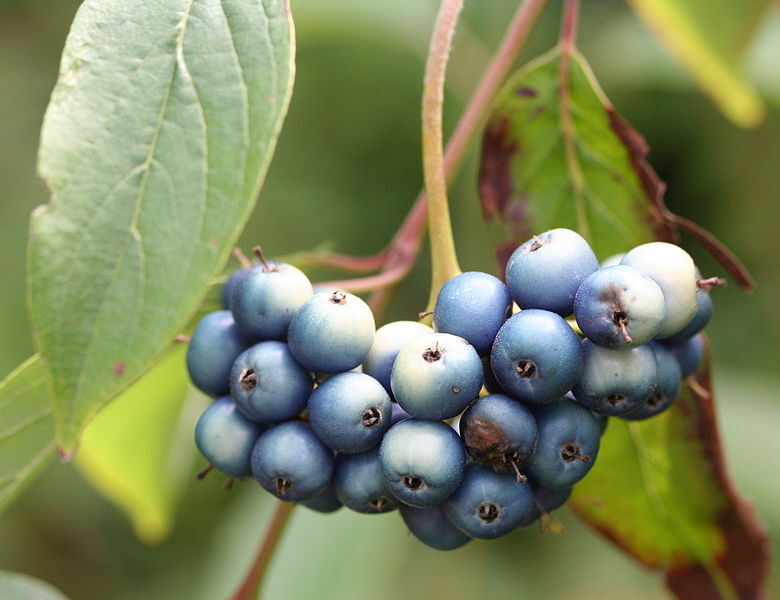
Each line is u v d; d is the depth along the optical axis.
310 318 0.22
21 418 0.24
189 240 0.21
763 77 0.32
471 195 0.32
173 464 0.29
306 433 0.22
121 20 0.22
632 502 0.26
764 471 0.30
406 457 0.22
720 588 0.26
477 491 0.22
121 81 0.22
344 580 0.28
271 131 0.21
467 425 0.22
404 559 0.33
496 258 0.26
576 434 0.22
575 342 0.22
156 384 0.27
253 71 0.21
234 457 0.23
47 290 0.21
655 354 0.22
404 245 0.25
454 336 0.22
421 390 0.21
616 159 0.25
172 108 0.21
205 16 0.22
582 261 0.22
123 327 0.21
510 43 0.26
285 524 0.25
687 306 0.22
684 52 0.29
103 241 0.21
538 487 0.23
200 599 0.29
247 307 0.22
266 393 0.22
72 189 0.21
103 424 0.28
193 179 0.21
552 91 0.25
